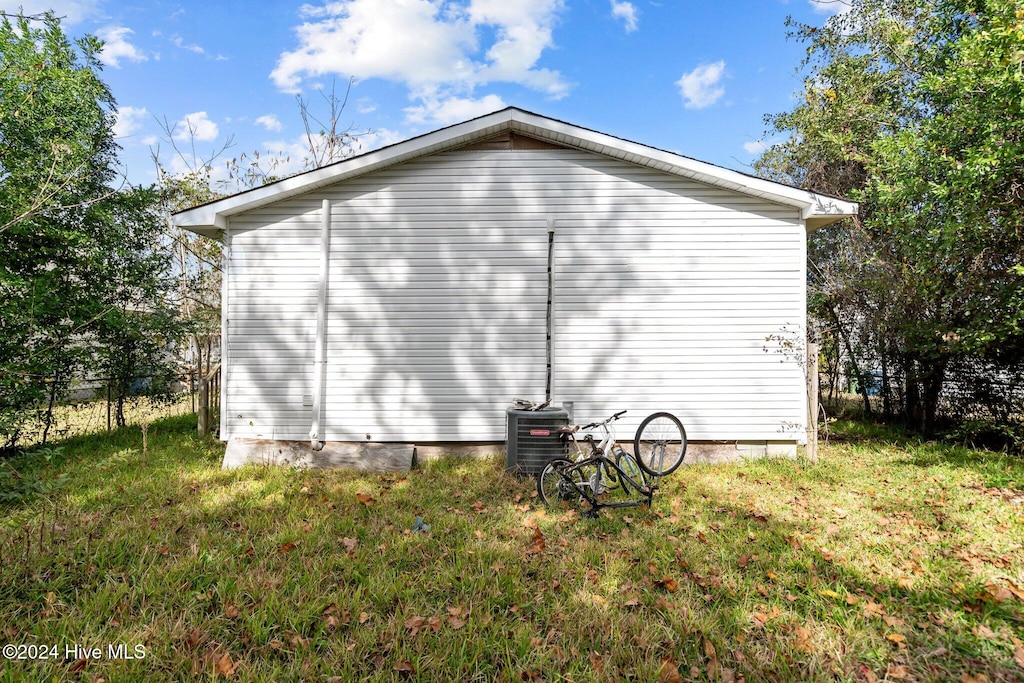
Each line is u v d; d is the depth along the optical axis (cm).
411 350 720
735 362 718
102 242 830
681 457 649
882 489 582
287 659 276
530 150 724
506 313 723
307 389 714
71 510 483
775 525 471
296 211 715
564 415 633
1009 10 590
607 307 721
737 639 288
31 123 722
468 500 553
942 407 888
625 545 419
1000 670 268
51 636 279
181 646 277
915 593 342
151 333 957
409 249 721
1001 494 550
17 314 682
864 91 1109
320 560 383
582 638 288
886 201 755
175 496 551
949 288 780
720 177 688
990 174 622
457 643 283
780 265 720
